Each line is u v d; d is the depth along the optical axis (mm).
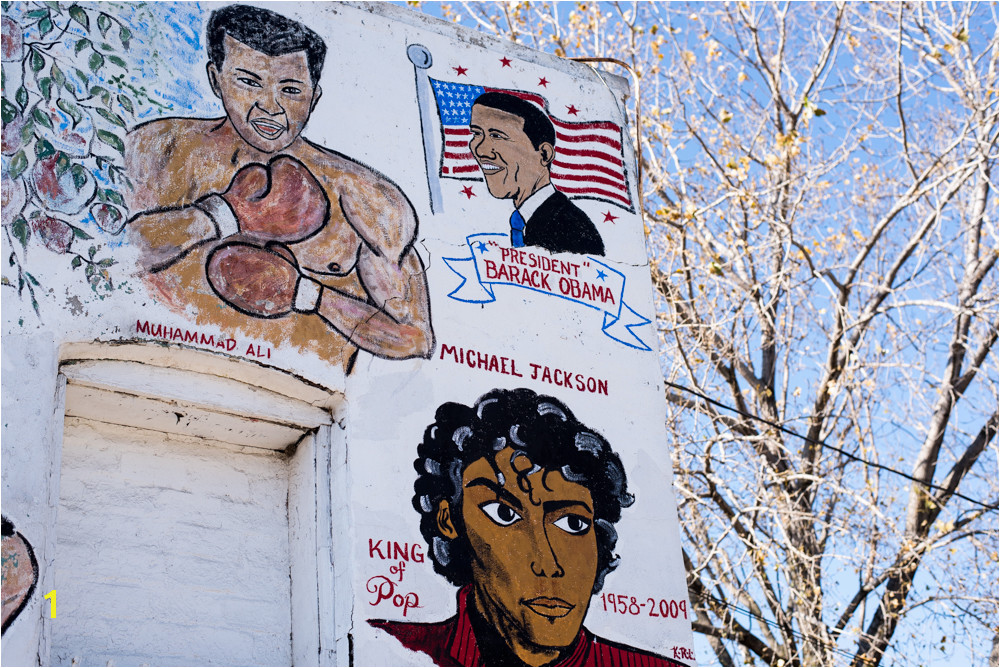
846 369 15320
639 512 6996
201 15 7121
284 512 6473
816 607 13578
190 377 6188
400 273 6969
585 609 6508
